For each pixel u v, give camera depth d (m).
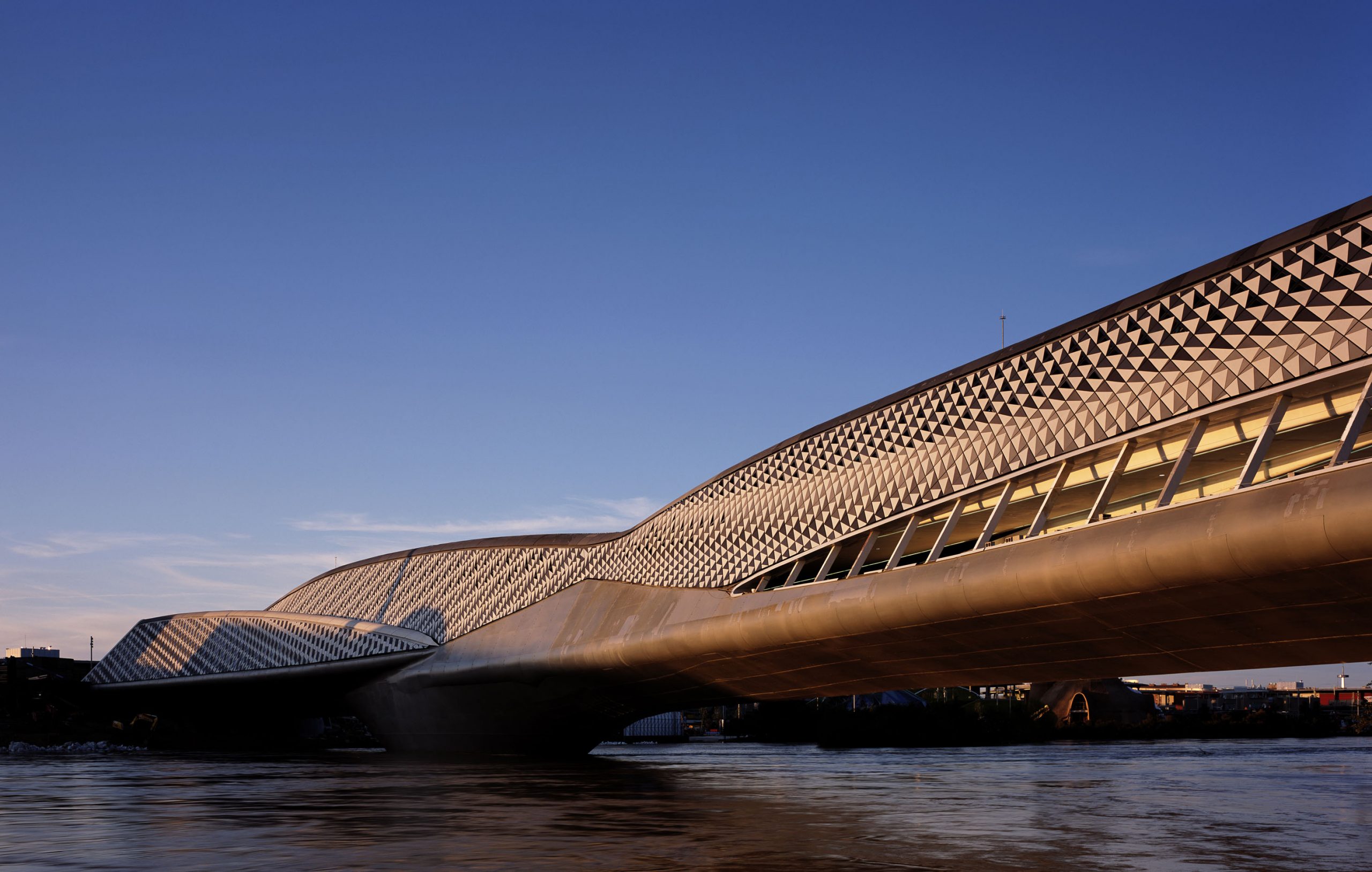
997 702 110.50
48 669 107.69
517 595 68.12
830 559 44.94
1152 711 136.38
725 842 21.41
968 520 41.25
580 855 19.34
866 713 100.25
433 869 17.52
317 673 78.44
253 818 26.77
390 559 83.69
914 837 22.41
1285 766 56.66
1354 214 25.98
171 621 96.06
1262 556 25.75
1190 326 30.45
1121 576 29.00
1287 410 29.08
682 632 48.03
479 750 71.69
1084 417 34.00
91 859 19.02
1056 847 20.69
